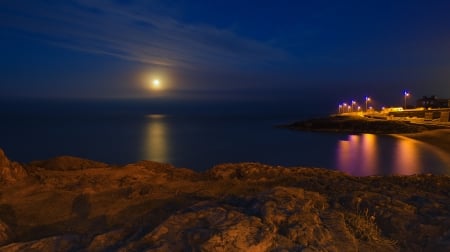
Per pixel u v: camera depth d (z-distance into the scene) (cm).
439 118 8456
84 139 7344
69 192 891
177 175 1212
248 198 673
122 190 934
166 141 7156
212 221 541
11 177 956
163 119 16375
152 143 6800
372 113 11912
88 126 11125
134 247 501
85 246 539
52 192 892
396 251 548
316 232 532
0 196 842
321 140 6825
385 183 1079
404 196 795
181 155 5325
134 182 1047
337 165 4053
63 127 10519
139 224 679
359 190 952
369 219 647
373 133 7500
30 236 669
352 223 612
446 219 611
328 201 740
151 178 1134
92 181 1014
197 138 7675
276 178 1160
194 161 4781
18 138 7325
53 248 531
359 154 4816
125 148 6072
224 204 646
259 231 514
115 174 1150
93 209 791
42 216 755
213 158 5019
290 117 18100
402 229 605
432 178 1182
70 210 789
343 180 1117
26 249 527
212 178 1185
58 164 1271
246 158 4934
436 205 700
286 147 5988
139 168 1281
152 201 848
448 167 3600
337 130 8231
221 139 7512
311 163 4297
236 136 8100
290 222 556
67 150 5750
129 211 784
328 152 5181
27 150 5681
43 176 1024
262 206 596
